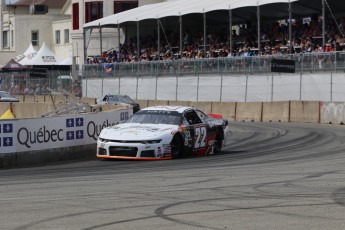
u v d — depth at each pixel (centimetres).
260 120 5266
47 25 11750
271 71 5334
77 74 8019
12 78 8188
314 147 3003
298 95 5269
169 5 7725
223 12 6994
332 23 5862
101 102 5881
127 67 7056
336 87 4969
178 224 1279
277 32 6388
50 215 1374
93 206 1478
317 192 1670
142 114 2755
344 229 1234
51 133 2606
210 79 6084
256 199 1564
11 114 5434
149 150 2527
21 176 2098
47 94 7850
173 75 6481
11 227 1255
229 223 1287
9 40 12188
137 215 1370
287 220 1312
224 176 2008
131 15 7806
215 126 2852
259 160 2502
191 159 2569
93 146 2820
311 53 5166
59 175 2108
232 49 6550
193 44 7294
